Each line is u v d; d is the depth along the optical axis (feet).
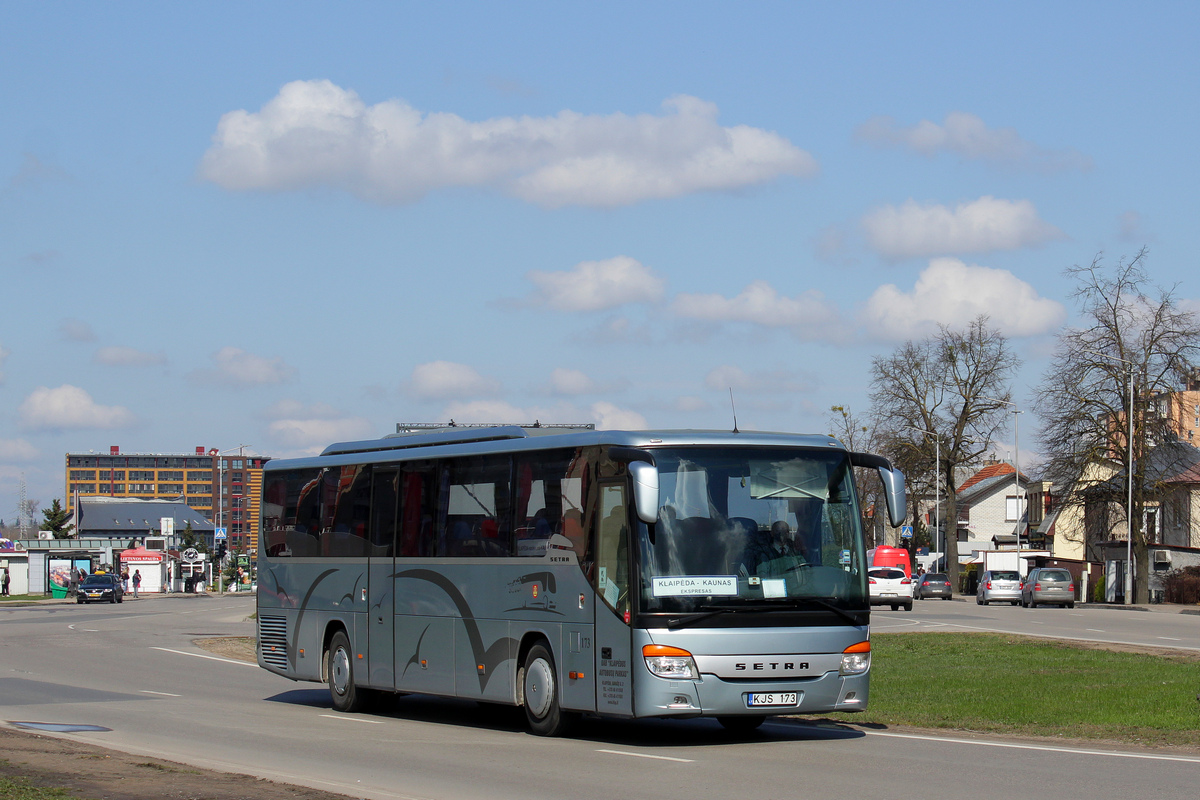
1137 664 75.97
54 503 512.63
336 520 61.31
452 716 57.72
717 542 43.88
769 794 34.19
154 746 45.55
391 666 56.39
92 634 126.52
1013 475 401.49
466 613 51.98
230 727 52.21
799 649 43.73
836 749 43.62
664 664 42.70
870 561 235.61
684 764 40.24
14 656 97.04
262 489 68.13
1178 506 218.59
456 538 52.95
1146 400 197.26
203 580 334.85
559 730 47.47
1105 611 172.65
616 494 44.80
